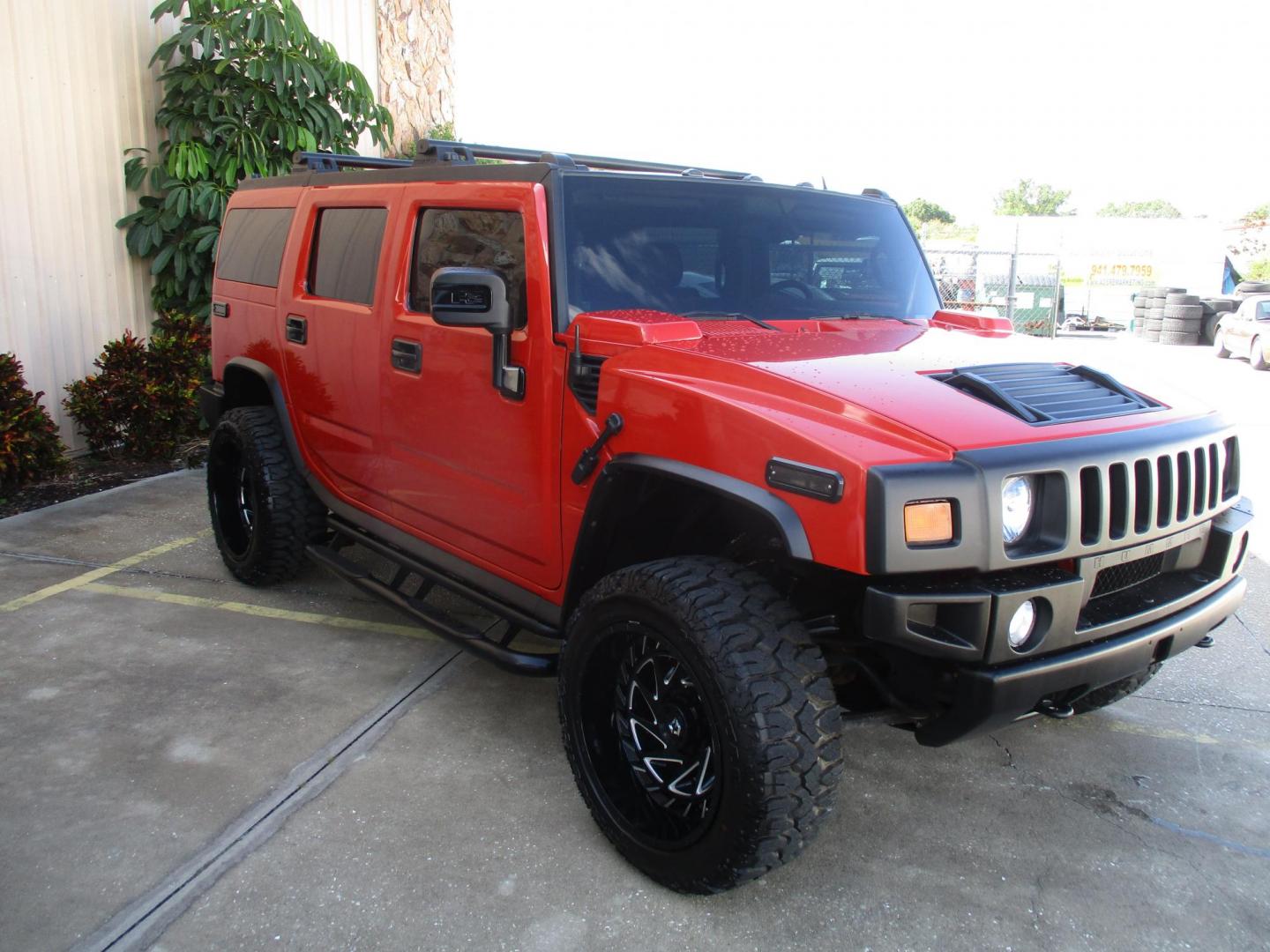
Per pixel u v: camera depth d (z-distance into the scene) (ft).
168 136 24.77
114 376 22.94
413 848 9.09
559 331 9.70
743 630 7.73
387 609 15.03
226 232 16.84
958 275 67.15
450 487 11.35
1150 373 10.69
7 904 8.14
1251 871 9.15
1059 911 8.51
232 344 16.12
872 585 7.37
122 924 7.97
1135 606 8.49
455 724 11.50
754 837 7.62
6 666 12.64
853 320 11.43
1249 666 13.83
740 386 8.39
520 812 9.74
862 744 11.41
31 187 22.09
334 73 24.68
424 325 11.32
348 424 13.08
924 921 8.33
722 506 9.34
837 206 12.21
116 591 15.46
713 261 10.87
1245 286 74.13
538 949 7.86
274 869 8.71
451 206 11.17
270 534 14.48
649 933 8.07
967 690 7.63
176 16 24.67
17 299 21.99
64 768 10.25
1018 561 7.50
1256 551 19.20
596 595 8.82
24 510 19.88
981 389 8.62
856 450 7.32
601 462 9.20
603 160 12.57
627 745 9.02
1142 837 9.65
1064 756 11.21
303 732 11.19
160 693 12.01
